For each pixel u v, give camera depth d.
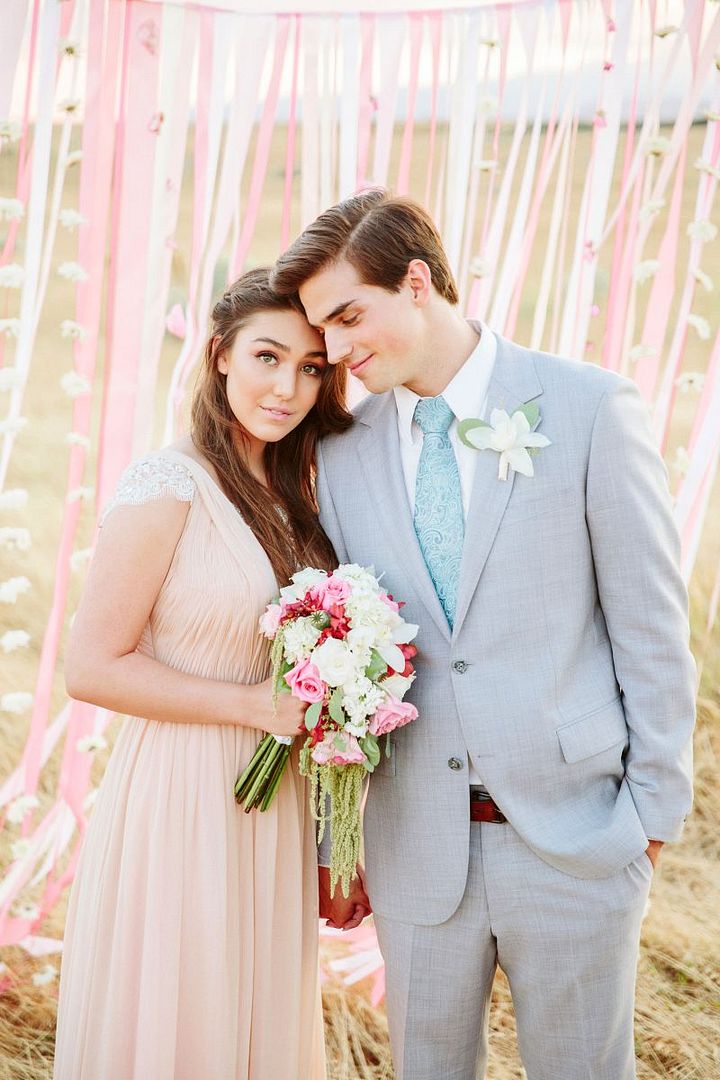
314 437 2.08
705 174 2.43
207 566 1.88
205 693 1.85
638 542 1.78
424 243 1.85
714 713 3.59
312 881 2.04
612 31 2.43
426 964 1.88
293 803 1.98
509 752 1.80
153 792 1.88
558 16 2.46
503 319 2.60
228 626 1.89
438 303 1.87
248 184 4.77
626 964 1.85
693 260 2.46
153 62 2.51
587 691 1.83
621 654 1.84
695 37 2.38
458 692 1.82
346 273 1.80
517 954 1.86
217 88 2.55
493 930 1.85
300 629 1.75
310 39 2.54
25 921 2.80
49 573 4.36
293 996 1.97
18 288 2.75
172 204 2.58
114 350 2.62
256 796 1.86
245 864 1.90
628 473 1.78
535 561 1.79
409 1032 1.90
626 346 2.54
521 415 1.79
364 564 1.94
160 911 1.84
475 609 1.81
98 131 2.52
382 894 1.92
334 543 2.01
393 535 1.89
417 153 4.48
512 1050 2.64
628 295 2.53
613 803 1.84
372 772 1.94
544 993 1.85
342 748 1.74
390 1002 1.94
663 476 1.84
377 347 1.82
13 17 2.45
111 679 1.83
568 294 2.56
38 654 4.14
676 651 1.80
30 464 4.77
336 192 2.63
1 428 2.60
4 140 2.52
